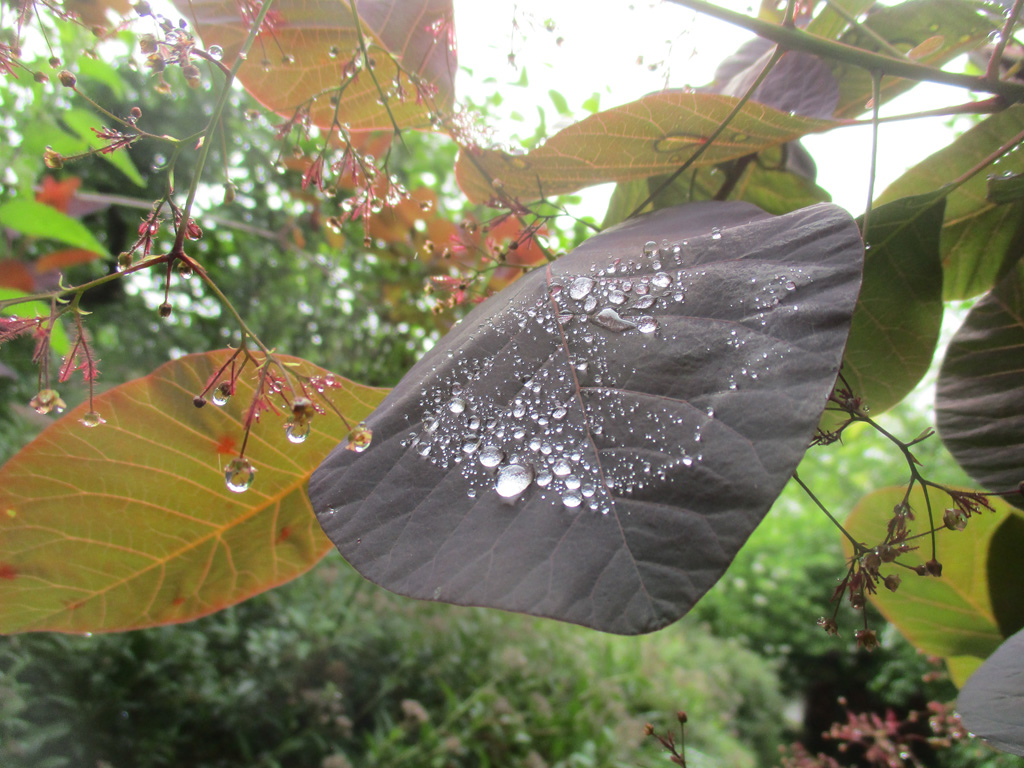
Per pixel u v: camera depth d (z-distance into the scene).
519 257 0.17
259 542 0.13
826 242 0.08
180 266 0.09
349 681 0.51
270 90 0.14
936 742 0.21
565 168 0.13
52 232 0.22
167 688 0.43
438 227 0.30
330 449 0.12
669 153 0.13
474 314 0.11
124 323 0.66
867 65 0.11
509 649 0.58
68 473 0.11
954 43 0.14
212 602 0.13
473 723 0.47
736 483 0.07
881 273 0.12
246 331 0.10
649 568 0.07
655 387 0.08
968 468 0.13
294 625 0.51
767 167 0.16
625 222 0.12
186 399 0.11
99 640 0.41
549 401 0.08
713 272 0.09
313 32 0.13
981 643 0.15
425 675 0.54
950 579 0.14
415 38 0.14
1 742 0.33
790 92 0.14
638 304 0.09
